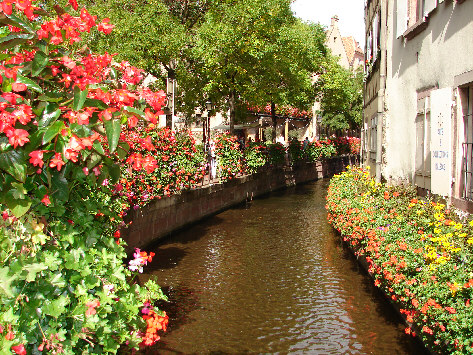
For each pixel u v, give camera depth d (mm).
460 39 7039
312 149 33438
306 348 6305
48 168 2941
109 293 3275
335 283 9070
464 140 7125
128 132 4723
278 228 15195
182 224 14953
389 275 6129
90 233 3424
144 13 18703
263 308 7844
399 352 6055
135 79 3465
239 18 18969
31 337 2748
